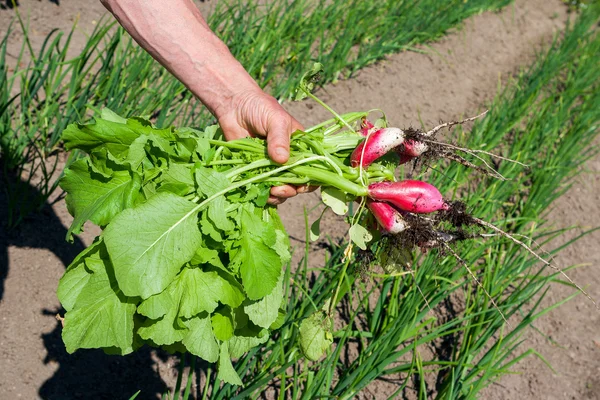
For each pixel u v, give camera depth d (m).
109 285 0.57
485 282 1.00
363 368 0.83
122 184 0.59
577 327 1.19
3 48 0.99
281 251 0.65
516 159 1.31
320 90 1.46
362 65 1.58
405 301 0.94
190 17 0.69
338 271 0.86
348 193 0.68
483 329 1.00
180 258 0.56
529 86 1.70
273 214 0.67
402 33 1.68
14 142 0.99
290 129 0.68
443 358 1.03
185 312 0.57
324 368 0.80
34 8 1.31
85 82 1.17
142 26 0.68
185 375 0.89
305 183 0.68
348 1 1.62
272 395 0.88
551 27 2.43
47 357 0.85
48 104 1.04
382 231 0.70
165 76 1.17
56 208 0.99
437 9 1.86
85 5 1.40
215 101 0.71
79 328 0.57
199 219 0.60
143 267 0.55
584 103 1.72
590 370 1.12
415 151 0.71
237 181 0.63
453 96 1.68
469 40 2.02
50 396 0.81
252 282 0.58
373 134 0.69
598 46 2.18
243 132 0.72
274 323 0.67
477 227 0.75
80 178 0.59
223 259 0.62
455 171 1.23
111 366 0.87
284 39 1.44
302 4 1.50
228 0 1.56
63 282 0.58
